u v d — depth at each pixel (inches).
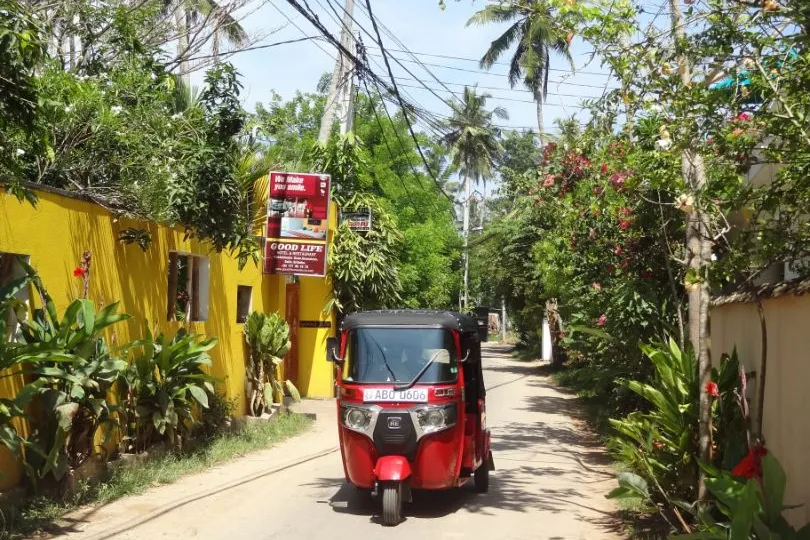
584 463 510.6
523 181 756.0
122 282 432.1
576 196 569.9
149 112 431.5
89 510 342.3
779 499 226.4
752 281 287.3
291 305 825.5
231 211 463.5
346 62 828.6
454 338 371.2
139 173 418.3
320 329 821.9
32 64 257.3
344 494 398.3
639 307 515.2
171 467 429.1
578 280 634.8
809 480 234.8
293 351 824.3
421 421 349.7
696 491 317.4
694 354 344.2
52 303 341.7
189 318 526.6
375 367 361.7
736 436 295.7
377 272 813.9
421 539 317.4
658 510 319.3
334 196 816.3
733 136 245.1
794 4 222.1
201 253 536.1
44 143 301.3
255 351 626.5
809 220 259.6
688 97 257.6
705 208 258.4
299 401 703.7
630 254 529.0
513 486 433.1
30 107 266.4
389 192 1331.2
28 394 309.3
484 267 1566.2
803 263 285.0
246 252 514.3
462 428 363.6
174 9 733.9
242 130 478.0
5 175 323.9
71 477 348.8
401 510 354.9
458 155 2015.3
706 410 299.3
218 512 353.4
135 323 446.0
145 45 545.0
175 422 427.2
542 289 1232.2
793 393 252.2
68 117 382.9
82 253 391.2
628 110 320.8
